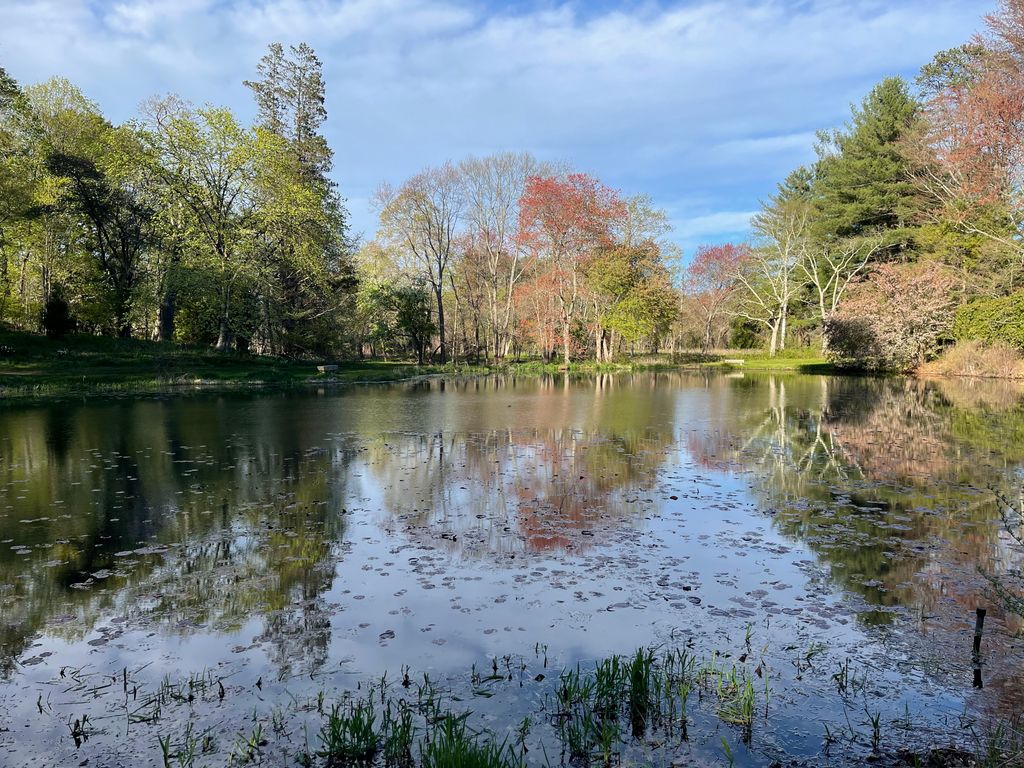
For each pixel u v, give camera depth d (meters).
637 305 40.25
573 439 11.86
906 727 3.18
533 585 4.97
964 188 30.17
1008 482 8.29
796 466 9.36
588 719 3.18
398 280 44.06
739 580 5.06
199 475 8.79
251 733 3.18
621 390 23.20
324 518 6.77
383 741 3.09
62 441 11.50
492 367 38.38
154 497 7.62
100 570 5.32
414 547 5.86
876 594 4.79
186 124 30.95
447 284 53.69
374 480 8.51
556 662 3.84
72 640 4.15
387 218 42.44
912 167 39.78
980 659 3.83
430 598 4.74
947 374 28.36
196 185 32.09
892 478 8.55
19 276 40.38
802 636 4.13
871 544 5.89
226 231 32.06
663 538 6.09
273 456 10.16
